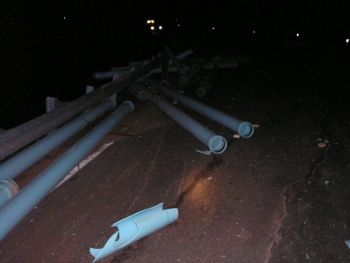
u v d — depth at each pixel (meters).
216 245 3.04
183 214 3.52
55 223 3.43
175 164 4.69
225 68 12.98
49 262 2.90
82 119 5.69
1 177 3.64
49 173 3.54
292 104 7.50
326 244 2.98
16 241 3.18
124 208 3.66
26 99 11.85
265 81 10.26
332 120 6.23
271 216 3.42
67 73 15.46
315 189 3.88
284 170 4.38
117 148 5.30
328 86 9.26
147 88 8.81
